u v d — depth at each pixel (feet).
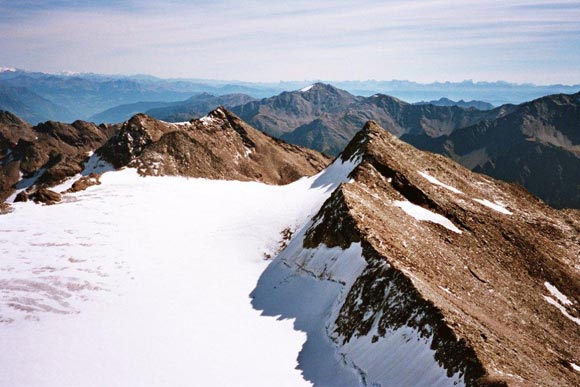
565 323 146.10
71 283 159.33
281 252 181.98
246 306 143.33
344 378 96.48
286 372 104.83
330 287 131.44
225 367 109.09
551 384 81.76
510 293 149.48
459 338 85.05
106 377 107.55
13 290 152.15
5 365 112.16
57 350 119.03
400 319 98.73
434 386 81.05
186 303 146.72
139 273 171.01
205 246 199.31
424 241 155.43
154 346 120.47
